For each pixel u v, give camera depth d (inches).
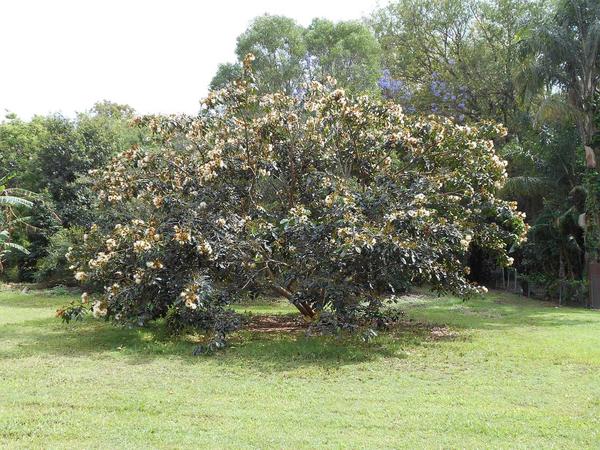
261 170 408.8
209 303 354.0
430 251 369.4
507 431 194.7
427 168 443.2
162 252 353.7
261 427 199.3
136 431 193.3
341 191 381.7
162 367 298.8
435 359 321.4
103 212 516.7
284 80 1056.2
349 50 1051.3
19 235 874.1
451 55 1110.4
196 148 440.5
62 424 200.4
